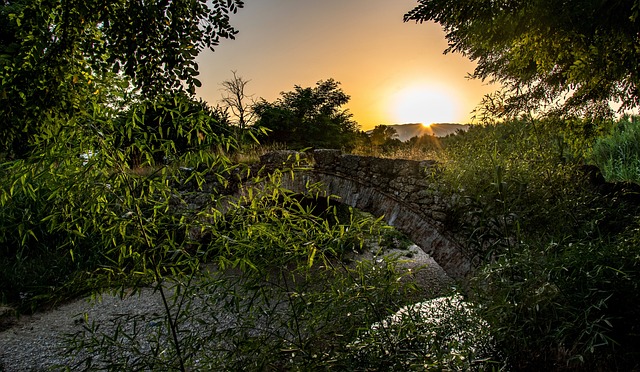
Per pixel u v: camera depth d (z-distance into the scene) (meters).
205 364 2.17
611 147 7.47
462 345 2.30
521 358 2.44
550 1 3.79
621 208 3.50
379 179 6.33
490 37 4.56
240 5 2.36
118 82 2.26
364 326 2.11
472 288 2.86
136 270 1.97
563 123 5.75
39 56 2.02
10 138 2.20
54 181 1.92
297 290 2.15
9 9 6.64
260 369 1.94
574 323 2.28
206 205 2.12
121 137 2.06
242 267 2.07
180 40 2.26
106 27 2.22
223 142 2.22
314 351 2.01
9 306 6.92
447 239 5.29
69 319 6.76
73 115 2.14
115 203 2.00
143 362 2.02
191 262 1.98
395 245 11.35
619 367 2.25
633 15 3.28
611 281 2.33
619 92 5.27
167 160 2.13
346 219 9.07
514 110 5.41
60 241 8.16
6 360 5.48
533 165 3.90
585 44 3.99
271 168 7.58
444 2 4.32
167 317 2.02
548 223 3.28
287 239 2.09
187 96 2.29
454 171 4.21
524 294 2.34
